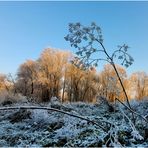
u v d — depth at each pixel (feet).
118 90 28.27
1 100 61.67
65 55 201.67
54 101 47.16
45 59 204.03
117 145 19.48
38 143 24.59
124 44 24.66
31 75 202.59
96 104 49.90
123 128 23.95
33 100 64.23
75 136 24.17
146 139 22.33
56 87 200.03
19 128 32.32
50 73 200.44
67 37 24.14
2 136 28.32
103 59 24.77
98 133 23.63
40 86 200.23
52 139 24.98
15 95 65.82
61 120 30.86
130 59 24.88
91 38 24.11
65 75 199.93
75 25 23.99
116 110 37.58
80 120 27.43
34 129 30.73
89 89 193.06
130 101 45.37
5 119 38.65
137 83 200.34
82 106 49.93
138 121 25.95
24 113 37.27
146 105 39.11
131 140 21.88
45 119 31.81
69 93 200.75
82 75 192.34
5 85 181.37
